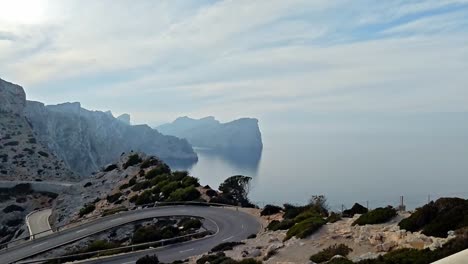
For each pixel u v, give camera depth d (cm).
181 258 3866
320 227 3098
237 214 6300
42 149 18538
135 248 4641
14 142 18150
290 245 2916
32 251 5206
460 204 2342
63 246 5456
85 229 6047
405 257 1964
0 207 12381
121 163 11100
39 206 12756
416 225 2412
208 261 3094
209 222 5819
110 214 7081
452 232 2125
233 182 8894
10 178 15075
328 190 18075
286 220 4353
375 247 2389
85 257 4653
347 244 2592
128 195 8744
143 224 6244
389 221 2750
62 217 8844
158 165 10212
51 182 14375
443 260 646
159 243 4741
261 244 3403
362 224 2858
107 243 5222
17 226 11406
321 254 2473
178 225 5984
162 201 7788
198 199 7631
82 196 9694
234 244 3681
